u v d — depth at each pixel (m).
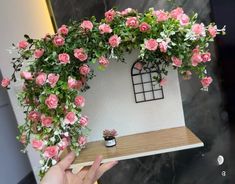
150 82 0.56
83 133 0.52
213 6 0.56
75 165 0.48
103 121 0.57
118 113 0.57
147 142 0.54
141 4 0.59
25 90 0.48
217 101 0.62
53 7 0.60
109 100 0.57
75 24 0.50
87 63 0.51
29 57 0.49
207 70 0.61
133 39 0.48
